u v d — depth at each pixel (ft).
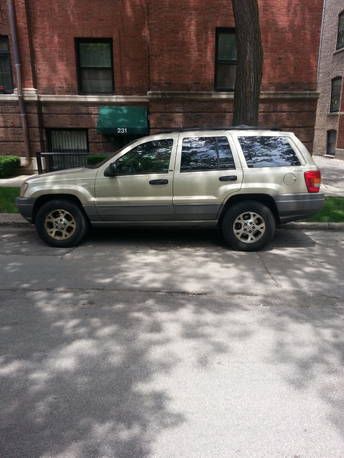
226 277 16.63
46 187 20.53
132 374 9.91
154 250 20.57
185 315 13.15
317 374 9.93
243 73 27.73
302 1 40.60
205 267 17.88
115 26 43.62
